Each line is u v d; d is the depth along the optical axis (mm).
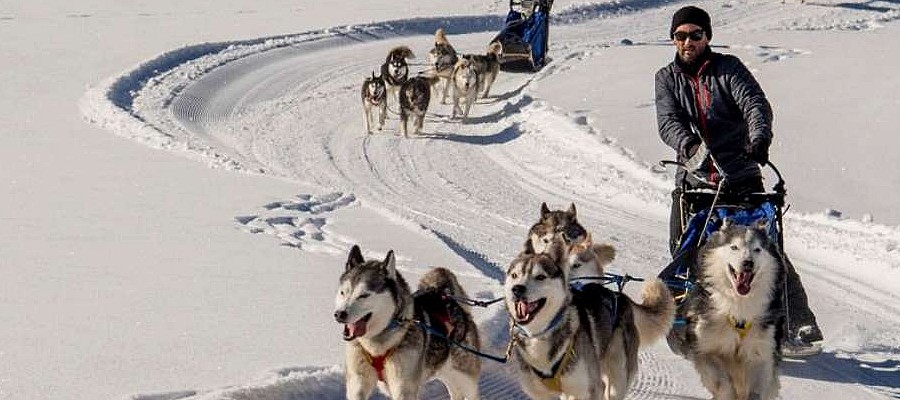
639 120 22469
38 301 10109
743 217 9117
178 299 10141
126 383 7527
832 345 10328
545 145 22188
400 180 20156
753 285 7812
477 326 8891
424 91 24203
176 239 13297
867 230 14555
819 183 16766
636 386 8742
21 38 35781
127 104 26719
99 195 16719
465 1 43469
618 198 18328
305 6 42719
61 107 26500
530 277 7051
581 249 9164
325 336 8852
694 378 9016
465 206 17969
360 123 25641
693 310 8180
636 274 12922
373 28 37250
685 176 9492
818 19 39625
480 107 27141
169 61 31453
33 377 7656
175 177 18422
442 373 7840
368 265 7293
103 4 43094
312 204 16391
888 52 27969
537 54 30828
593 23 39844
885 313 11641
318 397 7516
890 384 9156
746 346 8008
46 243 13102
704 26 9055
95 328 9070
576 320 7320
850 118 20406
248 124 25531
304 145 23344
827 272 13352
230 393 7023
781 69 26391
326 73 31406
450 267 11930
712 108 9156
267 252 12469
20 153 21094
